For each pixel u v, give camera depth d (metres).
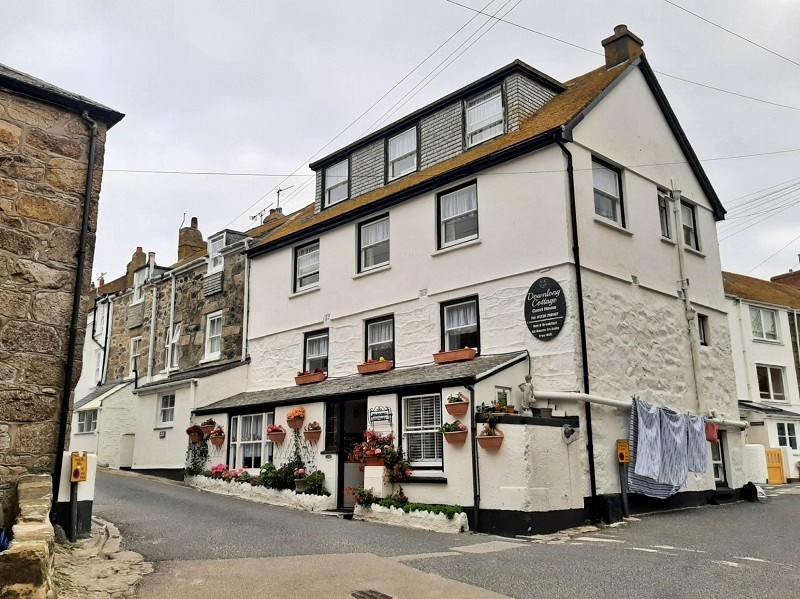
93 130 10.09
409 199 16.11
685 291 15.91
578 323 12.60
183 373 22.58
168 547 8.83
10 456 8.73
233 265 21.80
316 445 14.97
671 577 7.32
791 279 33.94
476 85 16.44
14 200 9.25
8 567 5.25
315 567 7.63
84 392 30.27
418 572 7.48
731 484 16.09
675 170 16.97
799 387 27.30
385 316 16.17
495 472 11.10
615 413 13.02
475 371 12.21
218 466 17.33
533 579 7.22
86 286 9.71
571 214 13.06
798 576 7.37
